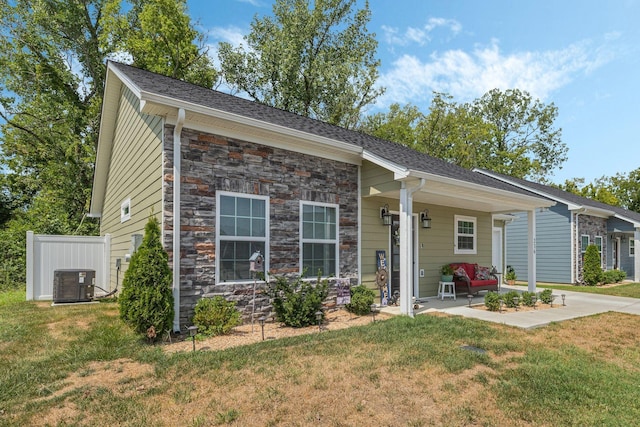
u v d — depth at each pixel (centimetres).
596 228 1792
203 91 785
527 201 992
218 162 620
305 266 731
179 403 338
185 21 1911
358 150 782
